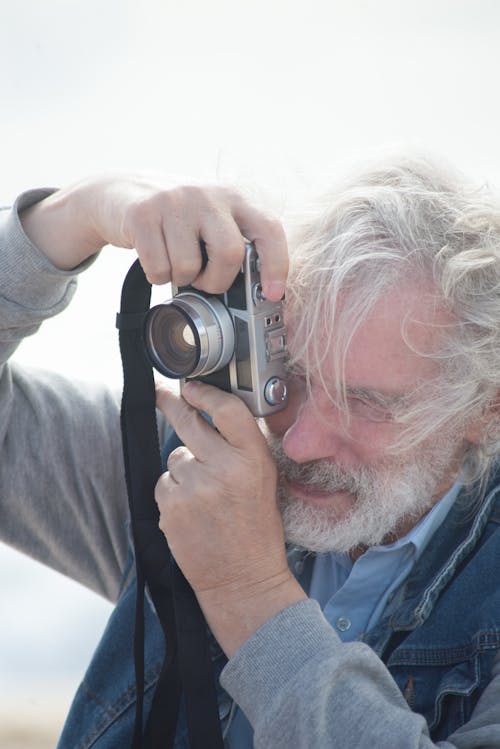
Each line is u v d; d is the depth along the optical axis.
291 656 2.24
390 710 2.17
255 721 2.23
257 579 2.38
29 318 2.64
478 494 2.62
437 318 2.33
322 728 2.16
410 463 2.47
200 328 2.23
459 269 2.30
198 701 2.42
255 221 2.24
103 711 2.71
